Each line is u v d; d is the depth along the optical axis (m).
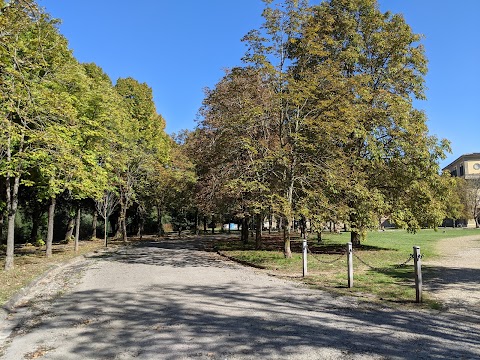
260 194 16.78
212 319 7.27
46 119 13.19
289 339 5.97
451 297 9.12
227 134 17.03
